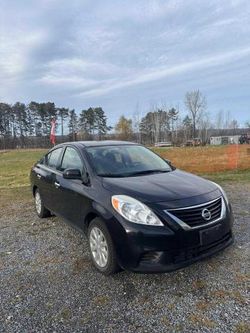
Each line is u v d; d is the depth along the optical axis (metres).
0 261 3.95
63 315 2.73
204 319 2.59
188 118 76.38
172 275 3.32
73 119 86.75
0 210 6.77
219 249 3.31
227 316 2.61
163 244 2.94
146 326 2.54
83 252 4.11
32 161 27.38
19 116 84.31
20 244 4.54
